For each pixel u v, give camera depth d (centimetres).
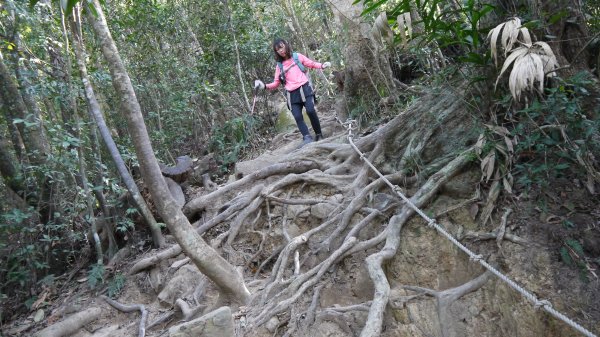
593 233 291
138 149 299
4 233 505
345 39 606
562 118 306
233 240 457
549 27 330
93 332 404
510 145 330
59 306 455
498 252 314
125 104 292
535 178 321
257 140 732
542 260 291
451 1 378
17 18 497
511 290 292
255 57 794
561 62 329
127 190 532
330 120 655
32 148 513
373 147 468
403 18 302
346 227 399
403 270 351
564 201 312
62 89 490
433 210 363
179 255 460
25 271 489
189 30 792
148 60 774
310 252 390
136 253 499
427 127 420
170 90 771
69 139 442
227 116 823
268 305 341
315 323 324
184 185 601
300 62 566
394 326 317
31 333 422
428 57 536
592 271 276
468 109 373
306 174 475
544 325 273
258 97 815
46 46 532
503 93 344
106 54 288
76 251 539
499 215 331
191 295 398
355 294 352
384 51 540
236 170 559
